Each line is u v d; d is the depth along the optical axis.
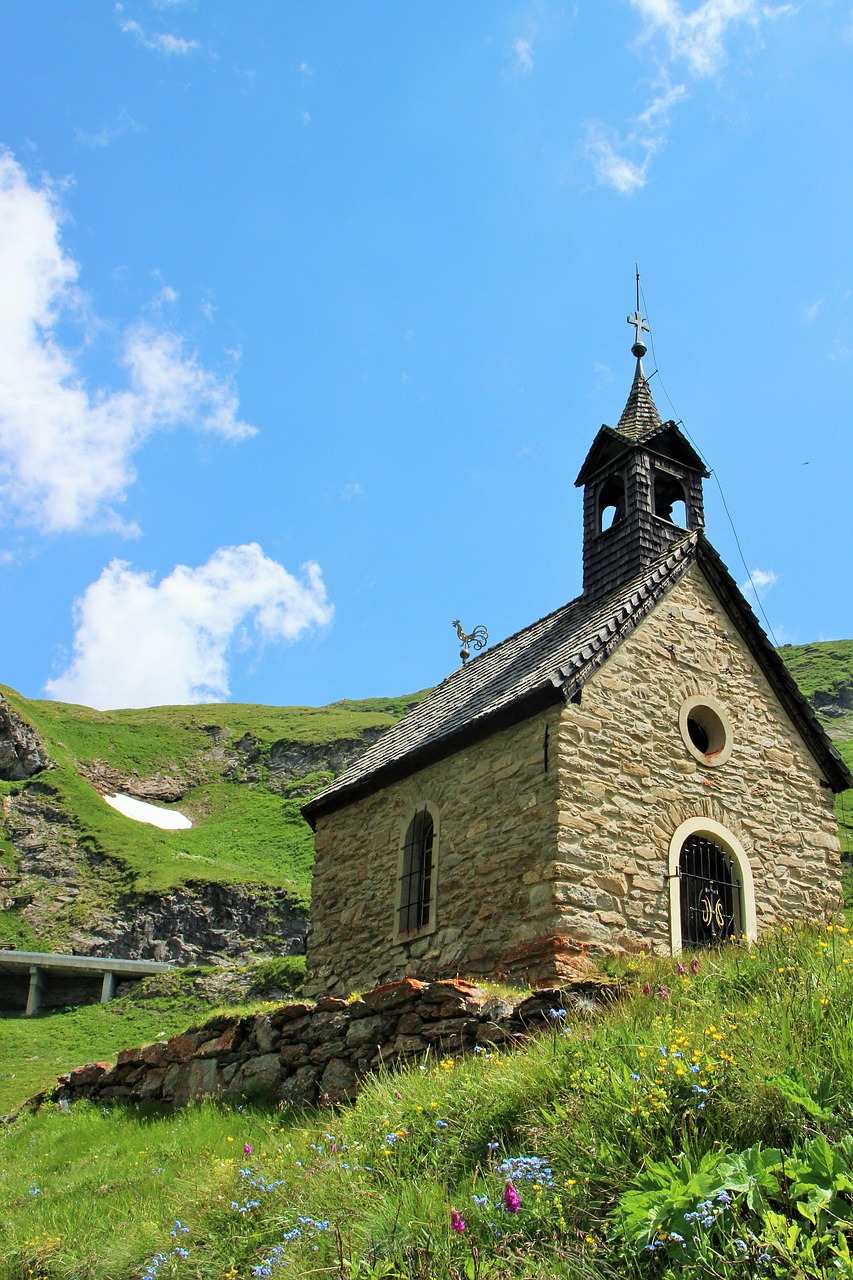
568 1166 5.66
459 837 15.07
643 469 17.58
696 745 15.74
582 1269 4.82
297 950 50.69
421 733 17.89
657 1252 4.78
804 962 7.39
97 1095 15.50
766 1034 6.07
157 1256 6.76
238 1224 6.89
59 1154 12.38
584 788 13.70
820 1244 4.46
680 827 14.38
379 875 16.81
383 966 15.84
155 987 37.09
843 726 68.44
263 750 87.06
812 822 15.97
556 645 16.30
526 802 13.99
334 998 12.20
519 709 14.41
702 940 14.17
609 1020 7.75
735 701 15.91
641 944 13.24
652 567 16.20
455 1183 6.16
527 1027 9.73
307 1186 6.89
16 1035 32.28
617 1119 5.75
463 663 22.16
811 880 15.52
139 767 80.88
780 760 16.03
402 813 16.69
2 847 56.50
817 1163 4.70
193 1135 11.49
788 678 16.52
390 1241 5.60
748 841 15.07
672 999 7.86
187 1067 13.95
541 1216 5.29
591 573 17.95
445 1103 7.19
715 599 16.53
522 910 13.39
